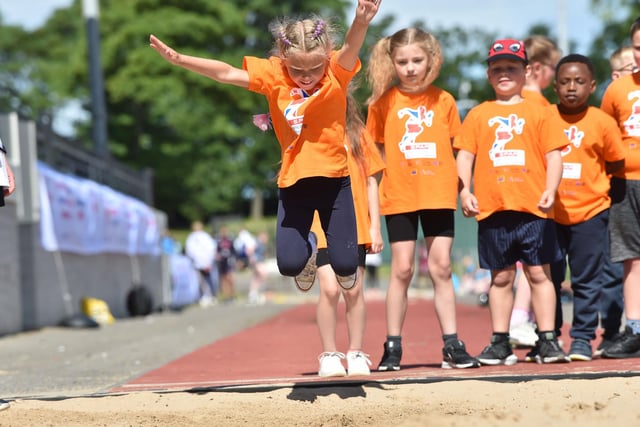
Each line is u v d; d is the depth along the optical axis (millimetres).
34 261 30219
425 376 12211
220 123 118375
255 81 11070
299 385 11508
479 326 23844
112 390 12477
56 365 18188
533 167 13875
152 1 116938
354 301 12773
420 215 13992
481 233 14164
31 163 29578
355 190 12805
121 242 39812
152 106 118812
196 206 136250
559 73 14680
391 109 14023
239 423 9945
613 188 14805
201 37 116250
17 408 10898
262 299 57562
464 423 9430
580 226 14562
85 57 116438
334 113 10836
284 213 11031
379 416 10070
